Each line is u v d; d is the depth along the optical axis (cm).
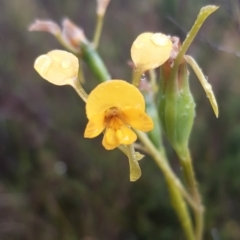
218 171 26
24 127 30
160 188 27
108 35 32
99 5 13
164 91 9
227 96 28
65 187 27
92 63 13
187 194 11
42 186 28
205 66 27
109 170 28
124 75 29
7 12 34
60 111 30
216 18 26
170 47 7
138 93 7
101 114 7
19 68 33
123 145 7
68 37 13
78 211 27
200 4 25
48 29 13
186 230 11
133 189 27
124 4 32
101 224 27
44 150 29
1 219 27
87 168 28
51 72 7
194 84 28
